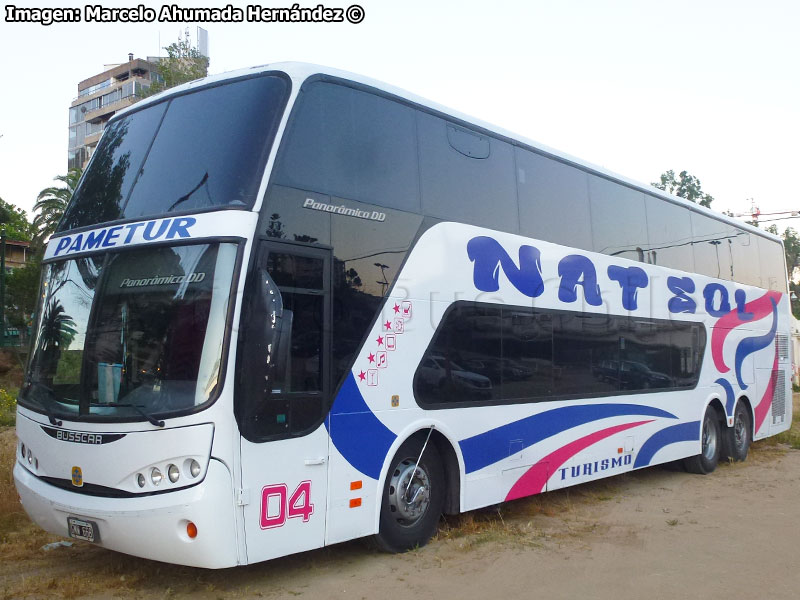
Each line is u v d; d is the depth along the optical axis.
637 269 11.29
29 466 6.45
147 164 6.74
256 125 6.29
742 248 15.19
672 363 12.09
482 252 8.30
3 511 8.18
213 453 5.45
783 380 16.61
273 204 6.06
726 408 13.83
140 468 5.57
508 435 8.50
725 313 14.05
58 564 6.75
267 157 6.10
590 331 10.08
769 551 7.64
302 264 6.26
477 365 8.13
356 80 7.08
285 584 6.30
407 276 7.31
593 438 9.99
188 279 5.79
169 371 5.66
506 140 8.96
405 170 7.45
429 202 7.69
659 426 11.55
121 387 5.80
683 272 12.66
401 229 7.30
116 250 6.21
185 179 6.34
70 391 6.09
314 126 6.57
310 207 6.39
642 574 6.80
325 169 6.60
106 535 5.72
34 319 6.84
